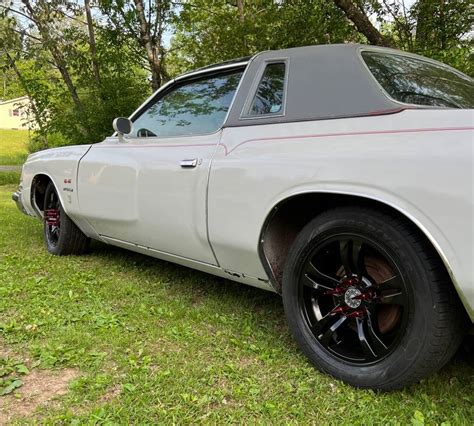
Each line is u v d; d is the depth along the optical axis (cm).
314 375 224
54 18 927
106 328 275
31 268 396
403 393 205
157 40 870
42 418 191
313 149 220
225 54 759
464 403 202
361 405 199
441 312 182
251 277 262
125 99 893
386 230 194
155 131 339
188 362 238
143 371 225
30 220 657
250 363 238
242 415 194
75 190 394
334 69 236
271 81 262
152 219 311
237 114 270
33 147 2545
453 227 172
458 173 171
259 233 239
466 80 272
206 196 268
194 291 347
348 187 201
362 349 210
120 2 810
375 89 218
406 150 188
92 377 222
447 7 651
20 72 1010
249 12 806
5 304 308
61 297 325
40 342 258
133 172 326
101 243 489
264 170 236
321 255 223
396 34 717
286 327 283
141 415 193
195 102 314
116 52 880
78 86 945
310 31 686
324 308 232
